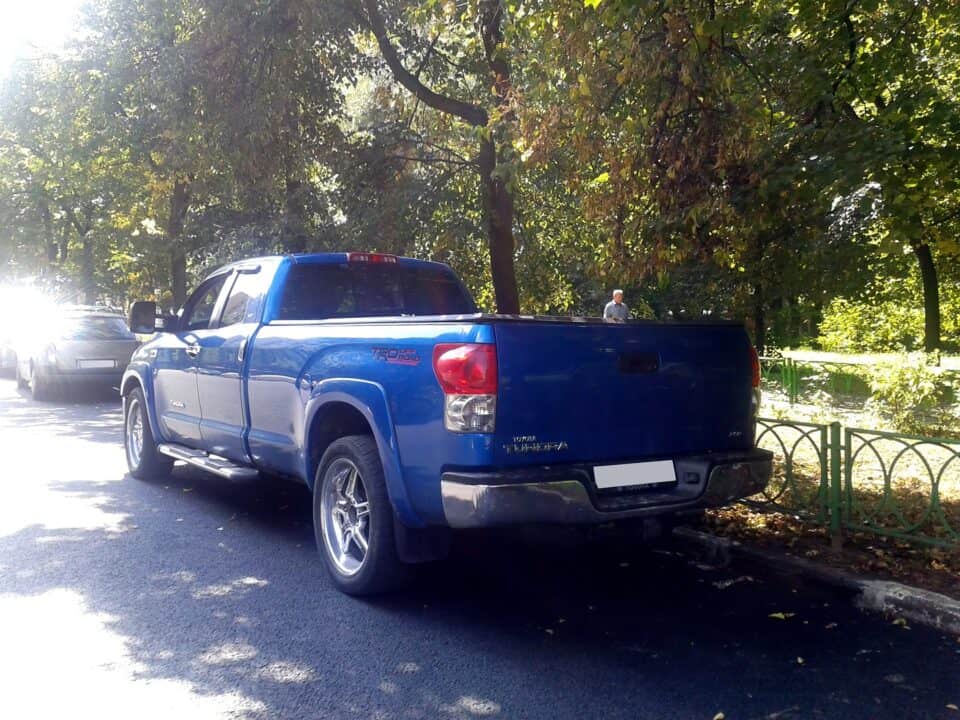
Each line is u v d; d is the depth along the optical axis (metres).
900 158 6.18
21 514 6.97
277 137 10.43
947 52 8.51
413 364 4.48
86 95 14.67
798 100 6.90
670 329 4.79
